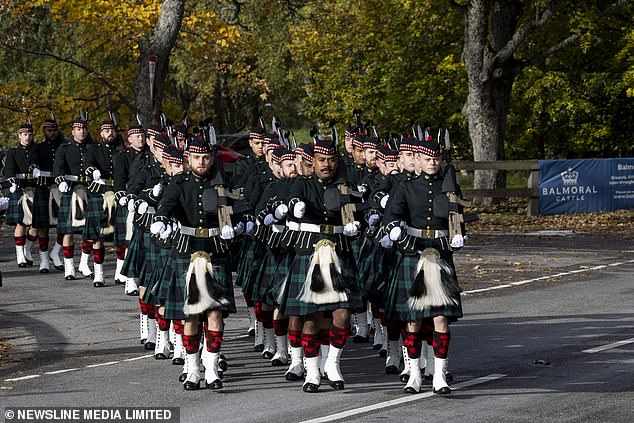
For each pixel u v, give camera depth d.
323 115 73.94
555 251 34.22
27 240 30.67
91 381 15.41
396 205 14.50
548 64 64.31
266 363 16.98
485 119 53.41
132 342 18.84
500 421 12.66
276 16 73.00
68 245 27.33
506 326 19.86
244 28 54.94
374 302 15.45
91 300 23.84
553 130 67.38
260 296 16.73
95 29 44.12
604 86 61.84
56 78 54.97
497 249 34.91
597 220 46.06
